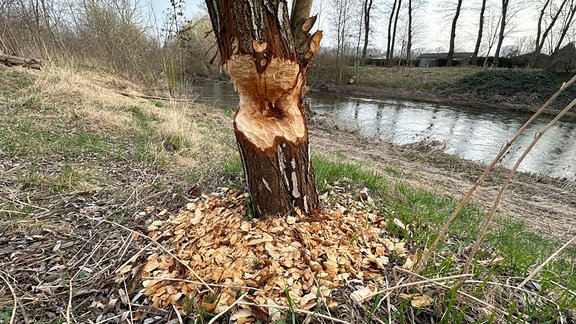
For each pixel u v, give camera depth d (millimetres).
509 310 1373
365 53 28672
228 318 1303
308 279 1450
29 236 1921
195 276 1473
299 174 1862
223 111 10250
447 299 1380
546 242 3113
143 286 1507
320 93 20406
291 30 1642
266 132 1748
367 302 1401
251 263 1520
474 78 19281
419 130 10922
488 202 4590
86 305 1448
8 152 3043
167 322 1308
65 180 2637
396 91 20328
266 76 1604
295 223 1818
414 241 1937
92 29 10477
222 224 1868
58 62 8320
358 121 12117
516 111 15047
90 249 1861
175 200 2463
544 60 20688
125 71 11375
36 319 1366
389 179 4500
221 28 1562
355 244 1742
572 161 7605
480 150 8555
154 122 5344
